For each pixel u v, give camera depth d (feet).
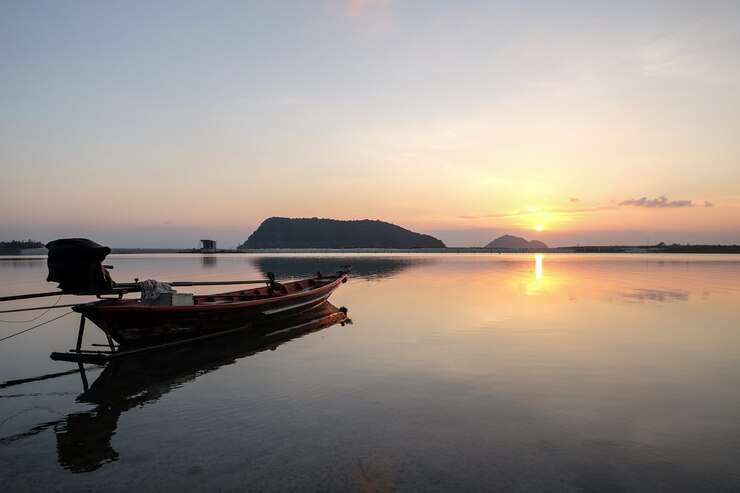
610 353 36.32
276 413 24.48
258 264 243.40
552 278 119.96
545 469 18.16
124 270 173.06
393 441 20.77
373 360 35.06
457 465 18.52
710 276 125.59
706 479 17.40
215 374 32.48
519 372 31.24
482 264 224.53
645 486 16.92
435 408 24.76
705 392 27.04
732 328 46.60
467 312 58.23
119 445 21.04
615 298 72.74
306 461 19.02
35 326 52.60
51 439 21.95
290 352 38.81
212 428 22.71
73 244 36.11
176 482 17.61
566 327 47.47
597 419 23.08
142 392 28.81
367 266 201.57
